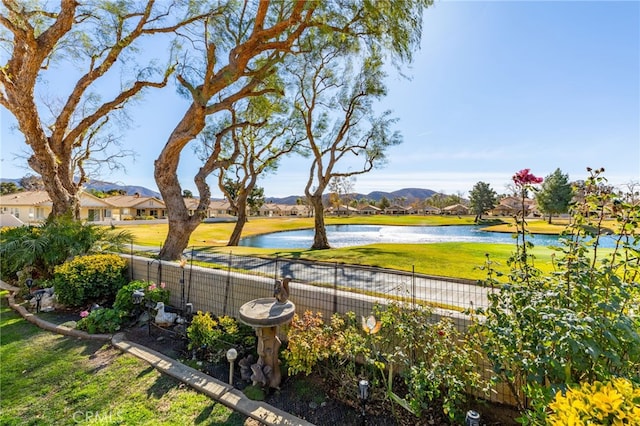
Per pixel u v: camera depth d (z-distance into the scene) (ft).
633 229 6.76
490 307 7.86
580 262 7.02
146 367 11.51
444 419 8.38
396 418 8.54
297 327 10.73
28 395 10.03
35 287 21.67
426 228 123.54
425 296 15.06
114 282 19.12
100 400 9.70
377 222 149.07
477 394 8.93
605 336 6.03
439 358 8.35
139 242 49.47
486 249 34.94
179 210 29.09
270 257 29.68
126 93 34.19
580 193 7.62
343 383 9.72
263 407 9.12
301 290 13.46
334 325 10.85
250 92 29.84
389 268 24.12
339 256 32.22
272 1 28.22
